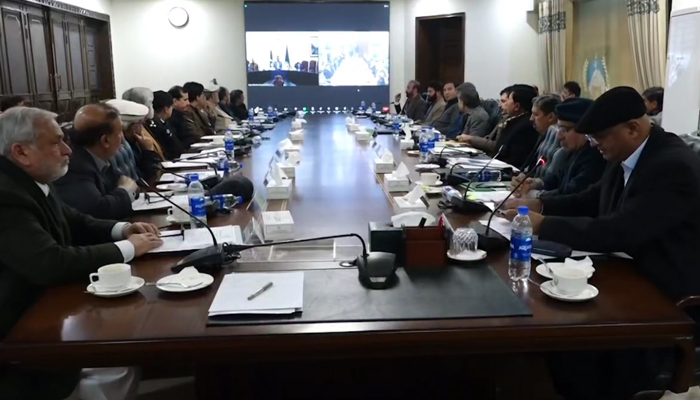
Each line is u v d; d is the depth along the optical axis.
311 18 10.12
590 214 2.34
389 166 3.50
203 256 1.69
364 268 1.56
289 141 4.56
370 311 1.38
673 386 1.38
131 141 3.50
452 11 9.31
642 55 5.88
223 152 4.31
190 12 10.12
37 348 1.24
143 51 10.20
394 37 10.34
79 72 8.96
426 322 1.32
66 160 1.79
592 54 7.15
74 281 1.60
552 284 1.50
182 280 1.55
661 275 1.72
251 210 2.48
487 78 8.96
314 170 3.55
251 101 10.32
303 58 10.23
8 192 1.60
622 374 1.74
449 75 10.00
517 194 2.69
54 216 1.82
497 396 2.29
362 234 2.11
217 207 2.42
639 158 1.79
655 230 1.68
